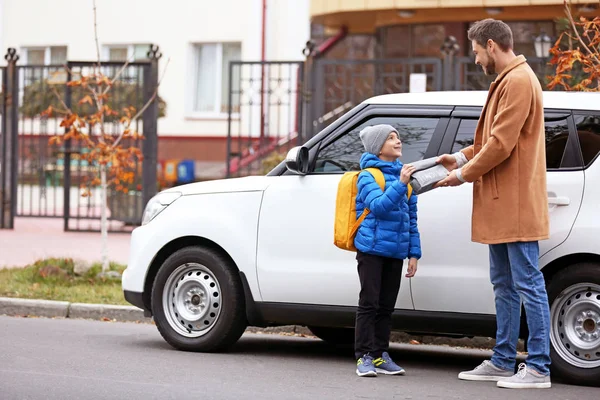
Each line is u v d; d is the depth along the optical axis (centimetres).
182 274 1116
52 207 3250
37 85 2778
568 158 969
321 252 1045
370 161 968
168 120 3494
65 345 1149
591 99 983
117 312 1411
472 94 1035
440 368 1067
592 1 2277
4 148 2564
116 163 1694
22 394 861
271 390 902
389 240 961
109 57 3591
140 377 951
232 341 1107
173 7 3491
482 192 938
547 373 931
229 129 2273
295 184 1063
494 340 1242
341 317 1041
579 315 955
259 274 1069
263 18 3375
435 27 2797
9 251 2050
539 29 2644
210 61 3459
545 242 959
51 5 3653
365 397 878
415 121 1036
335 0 2681
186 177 3312
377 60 2175
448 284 991
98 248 2123
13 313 1444
